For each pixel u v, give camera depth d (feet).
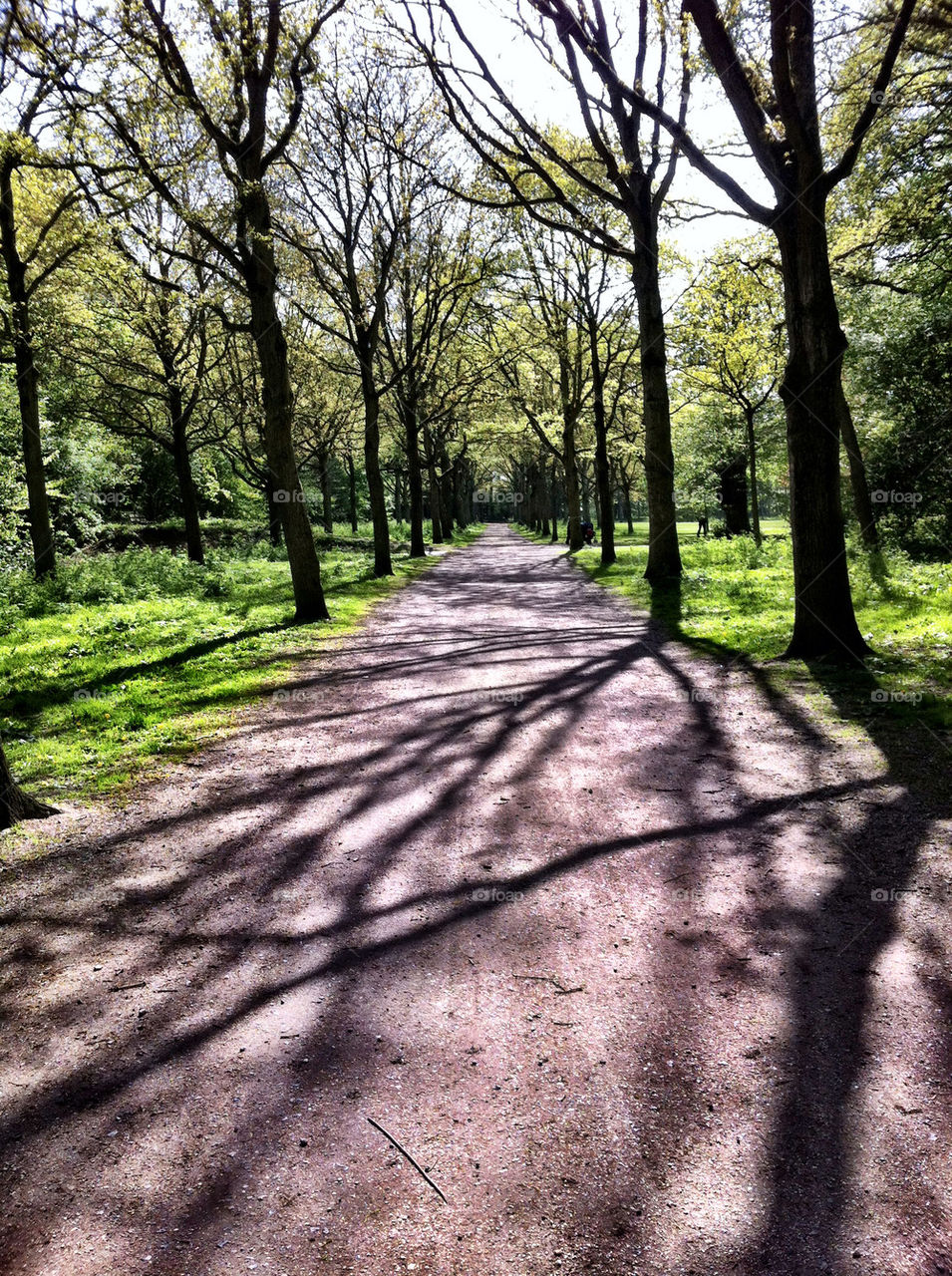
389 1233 7.18
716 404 98.02
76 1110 8.93
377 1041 9.96
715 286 69.26
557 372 114.11
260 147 40.06
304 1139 8.36
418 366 95.91
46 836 16.72
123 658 34.78
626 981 11.07
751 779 18.45
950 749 19.01
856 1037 9.71
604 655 33.60
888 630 31.96
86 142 36.50
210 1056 9.79
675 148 51.52
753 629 36.11
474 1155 8.07
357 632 42.29
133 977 11.59
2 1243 7.21
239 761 21.34
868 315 72.08
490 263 74.95
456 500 201.87
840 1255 6.86
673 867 14.39
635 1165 7.89
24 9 30.73
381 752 21.67
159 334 74.69
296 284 78.07
